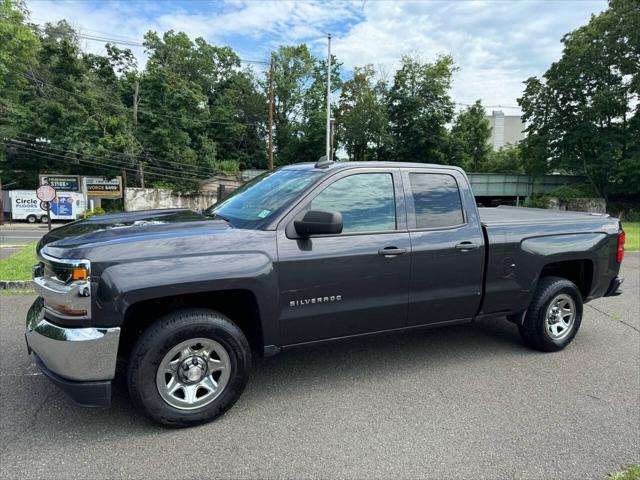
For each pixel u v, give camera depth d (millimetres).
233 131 55750
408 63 53906
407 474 2502
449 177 3932
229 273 2867
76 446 2734
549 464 2615
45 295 2752
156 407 2818
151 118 42188
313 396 3457
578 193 47031
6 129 38094
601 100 42250
